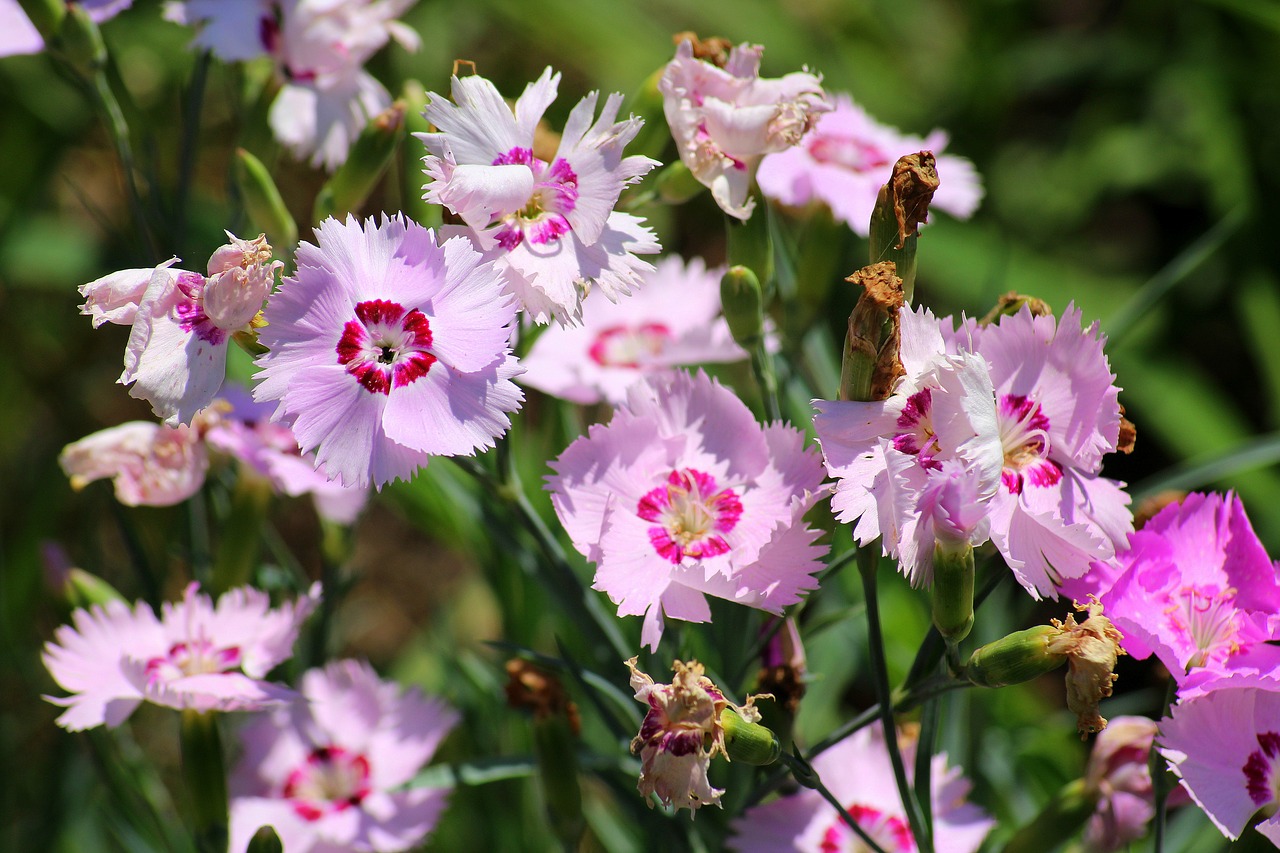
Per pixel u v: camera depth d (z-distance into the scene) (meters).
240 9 0.62
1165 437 0.92
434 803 0.63
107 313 0.55
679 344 0.62
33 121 0.92
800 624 0.61
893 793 0.61
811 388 0.66
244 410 0.62
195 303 0.55
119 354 0.84
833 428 0.55
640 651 0.60
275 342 0.55
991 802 0.64
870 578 0.56
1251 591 0.57
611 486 0.57
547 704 0.59
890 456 0.54
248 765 0.63
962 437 0.55
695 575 0.56
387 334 0.55
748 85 0.58
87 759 0.65
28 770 0.70
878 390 0.55
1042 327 0.56
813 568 0.56
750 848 0.59
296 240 0.61
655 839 0.60
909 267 0.56
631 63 1.01
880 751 0.61
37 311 0.91
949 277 0.95
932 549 0.55
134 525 0.67
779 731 0.58
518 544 0.61
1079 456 0.56
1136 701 0.66
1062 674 0.83
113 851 0.68
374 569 0.95
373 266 0.55
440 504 0.69
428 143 0.56
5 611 0.69
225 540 0.62
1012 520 0.56
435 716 0.64
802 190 0.63
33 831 0.67
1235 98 1.03
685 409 0.57
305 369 0.55
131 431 0.61
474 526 0.66
